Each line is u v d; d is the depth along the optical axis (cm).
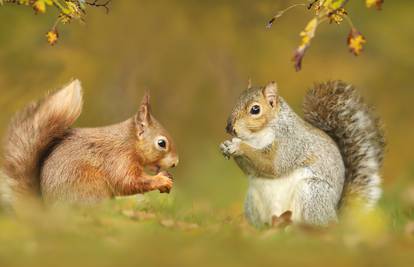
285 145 1156
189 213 1296
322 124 1241
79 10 1135
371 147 1216
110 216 1034
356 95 1242
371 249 873
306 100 1259
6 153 1145
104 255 824
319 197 1137
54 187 1131
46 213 1024
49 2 1100
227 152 1161
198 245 877
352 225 1022
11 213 1100
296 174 1152
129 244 873
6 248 849
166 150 1211
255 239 927
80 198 1137
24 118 1158
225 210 1573
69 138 1162
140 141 1194
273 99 1164
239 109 1167
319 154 1160
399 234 1014
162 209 1300
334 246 890
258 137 1162
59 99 1160
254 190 1173
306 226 1027
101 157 1165
